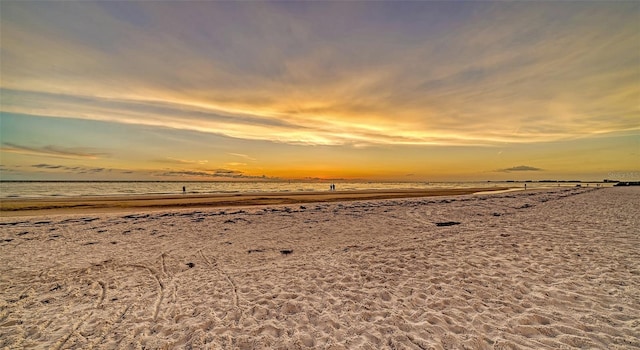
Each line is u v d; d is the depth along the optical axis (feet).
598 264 19.07
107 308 14.83
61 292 17.10
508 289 15.61
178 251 26.40
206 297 16.07
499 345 10.71
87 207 57.88
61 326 13.02
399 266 20.42
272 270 20.72
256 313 13.93
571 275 17.25
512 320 12.43
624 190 121.08
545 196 79.00
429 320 12.72
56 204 63.41
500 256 21.65
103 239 30.68
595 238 26.37
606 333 11.19
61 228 34.81
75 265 22.31
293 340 11.41
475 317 12.81
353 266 20.86
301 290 16.67
